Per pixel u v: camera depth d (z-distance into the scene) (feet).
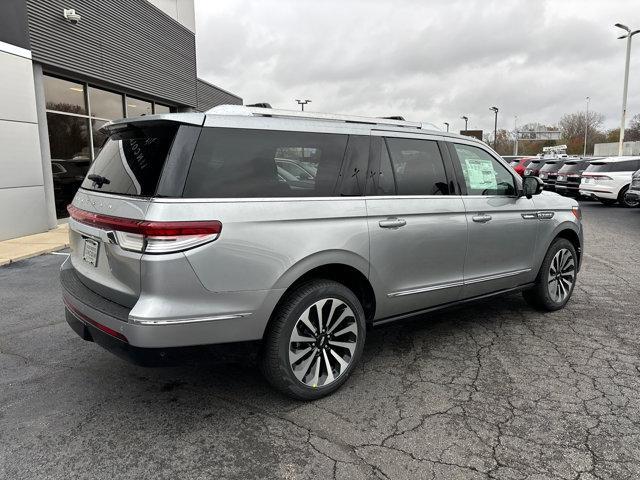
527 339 13.91
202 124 9.09
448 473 7.97
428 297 12.38
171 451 8.61
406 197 11.65
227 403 10.32
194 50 63.00
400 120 12.65
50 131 36.76
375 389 10.93
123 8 44.47
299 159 10.12
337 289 10.34
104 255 9.46
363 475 7.93
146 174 8.92
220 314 8.87
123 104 47.73
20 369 12.00
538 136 239.91
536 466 8.14
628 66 90.27
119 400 10.44
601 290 19.07
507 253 14.32
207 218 8.63
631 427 9.30
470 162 13.55
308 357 10.18
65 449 8.64
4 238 30.27
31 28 32.42
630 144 174.50
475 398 10.48
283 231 9.48
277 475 7.95
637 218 42.68
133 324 8.30
